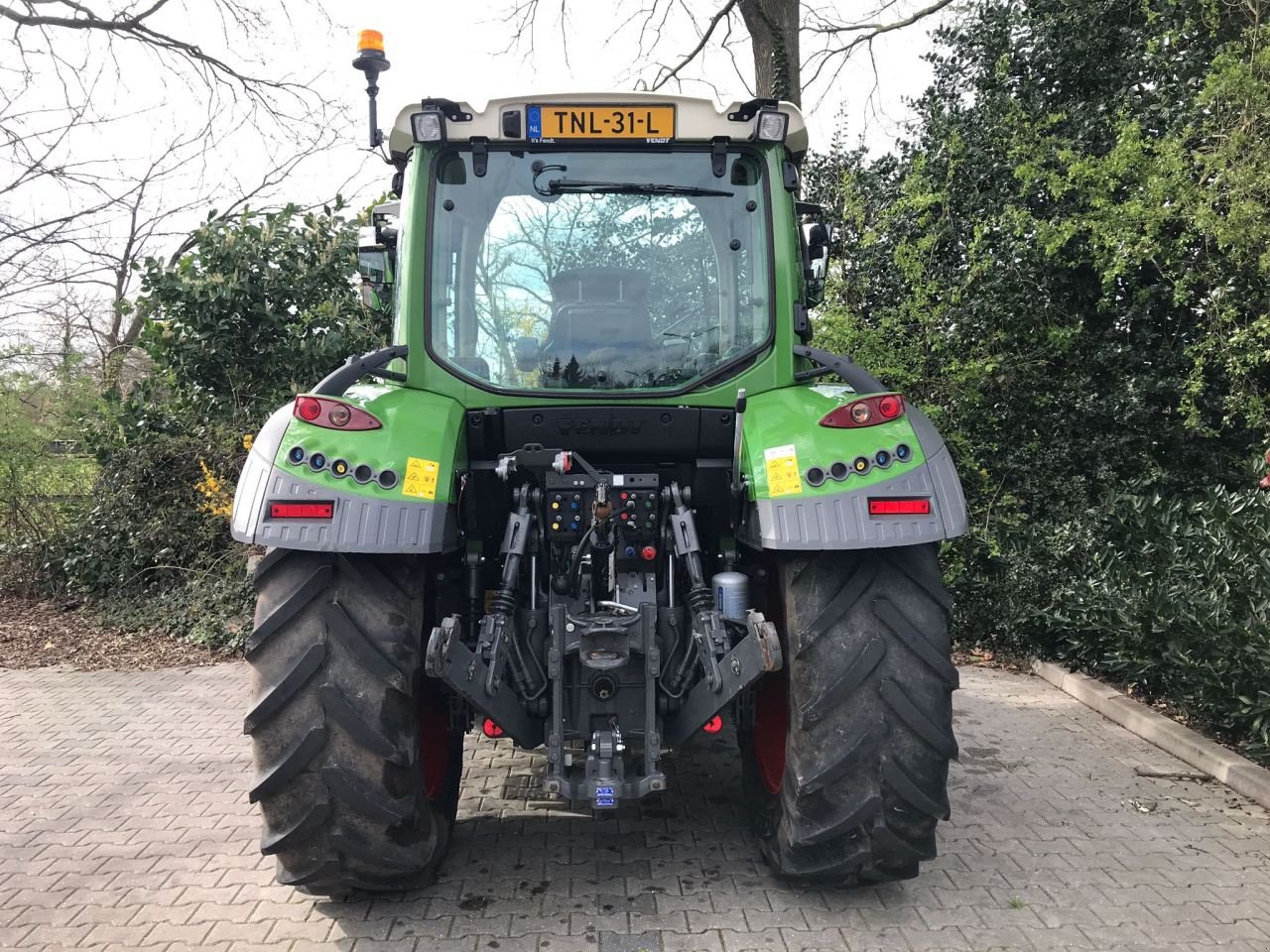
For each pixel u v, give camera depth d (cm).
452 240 328
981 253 677
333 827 269
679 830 359
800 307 334
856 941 283
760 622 270
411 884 296
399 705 271
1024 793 402
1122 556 579
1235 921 297
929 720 276
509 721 292
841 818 277
